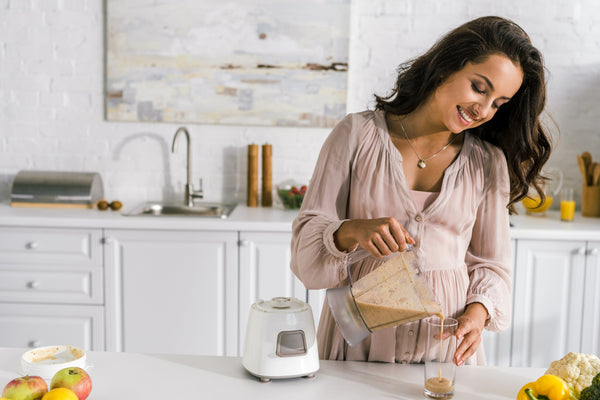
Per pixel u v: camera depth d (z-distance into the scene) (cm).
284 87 314
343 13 309
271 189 314
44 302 277
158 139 321
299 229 134
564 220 289
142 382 122
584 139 320
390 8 312
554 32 312
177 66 313
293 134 321
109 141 322
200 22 310
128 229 271
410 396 118
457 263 140
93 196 304
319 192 138
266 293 273
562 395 106
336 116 316
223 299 274
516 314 273
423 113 138
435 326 114
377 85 317
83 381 110
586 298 271
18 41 314
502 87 123
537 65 127
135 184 324
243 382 123
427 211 136
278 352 122
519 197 145
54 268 274
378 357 136
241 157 322
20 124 320
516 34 125
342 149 139
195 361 134
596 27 312
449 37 129
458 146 143
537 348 274
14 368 127
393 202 137
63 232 272
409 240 116
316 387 121
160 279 273
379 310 116
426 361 116
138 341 278
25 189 299
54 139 321
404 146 142
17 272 275
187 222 268
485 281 140
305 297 273
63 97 319
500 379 127
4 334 278
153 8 309
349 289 120
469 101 125
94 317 277
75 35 314
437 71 128
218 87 315
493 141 145
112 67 314
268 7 309
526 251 270
